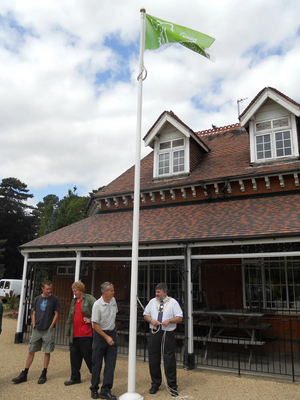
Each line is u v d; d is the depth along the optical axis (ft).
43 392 20.08
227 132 53.57
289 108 36.04
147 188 41.98
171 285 39.29
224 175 38.17
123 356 30.30
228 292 36.06
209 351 32.40
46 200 214.28
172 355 20.02
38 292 60.64
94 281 45.68
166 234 30.73
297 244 24.72
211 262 37.55
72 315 21.91
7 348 32.50
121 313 37.52
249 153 42.01
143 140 45.52
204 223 31.86
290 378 23.29
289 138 36.73
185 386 21.53
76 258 34.14
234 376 23.94
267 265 35.04
